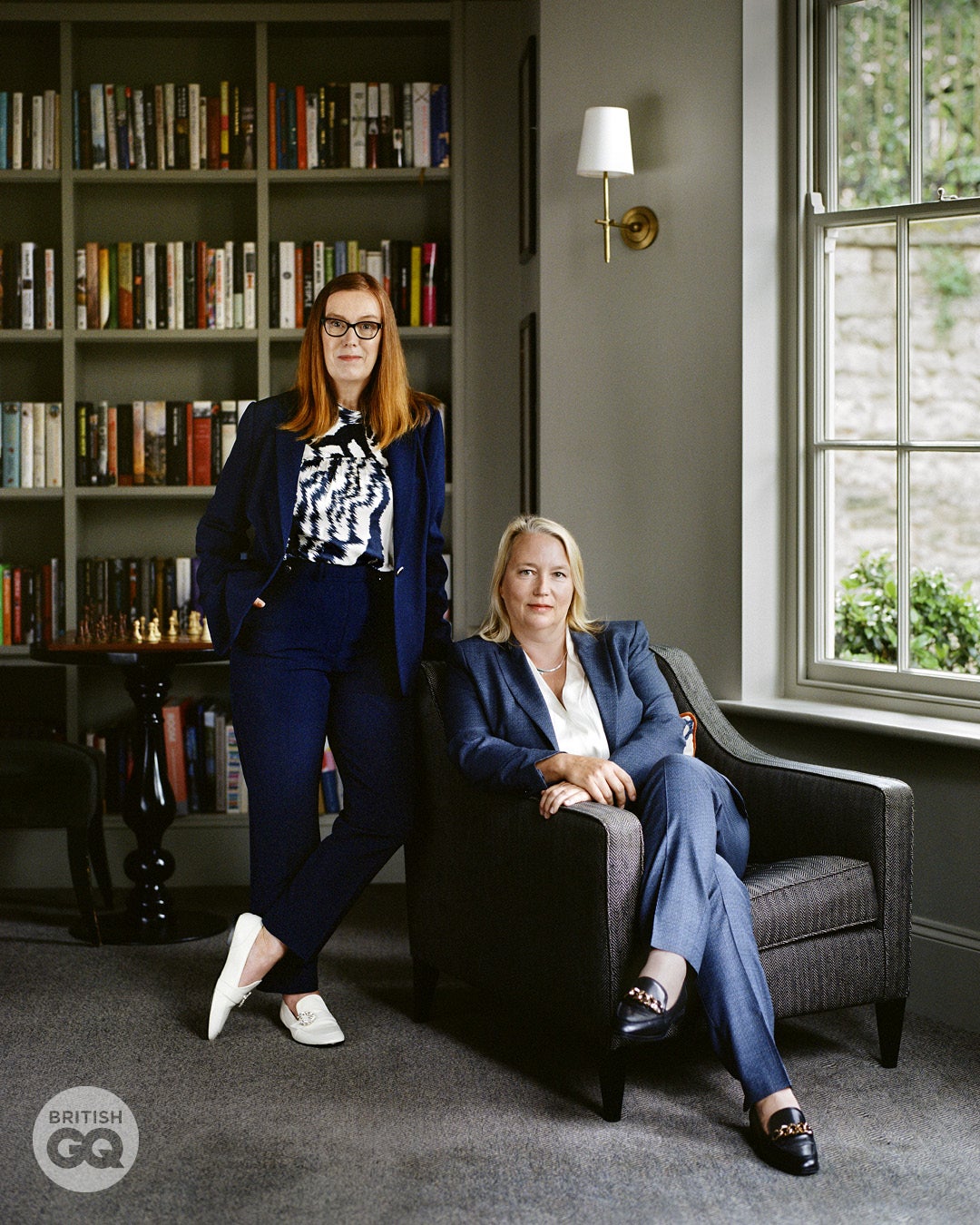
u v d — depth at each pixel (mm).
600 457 3797
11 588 4387
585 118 3543
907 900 2752
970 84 3207
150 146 4328
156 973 3428
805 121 3500
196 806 4363
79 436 4355
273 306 4379
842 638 3521
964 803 3092
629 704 2854
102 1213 2139
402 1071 2752
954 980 3094
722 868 2506
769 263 3539
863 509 3449
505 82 4383
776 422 3566
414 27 4457
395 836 2982
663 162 3658
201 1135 2434
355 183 4578
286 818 2951
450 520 4551
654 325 3688
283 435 2914
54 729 4391
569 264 3842
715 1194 2211
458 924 2867
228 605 2904
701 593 3635
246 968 2916
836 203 3480
